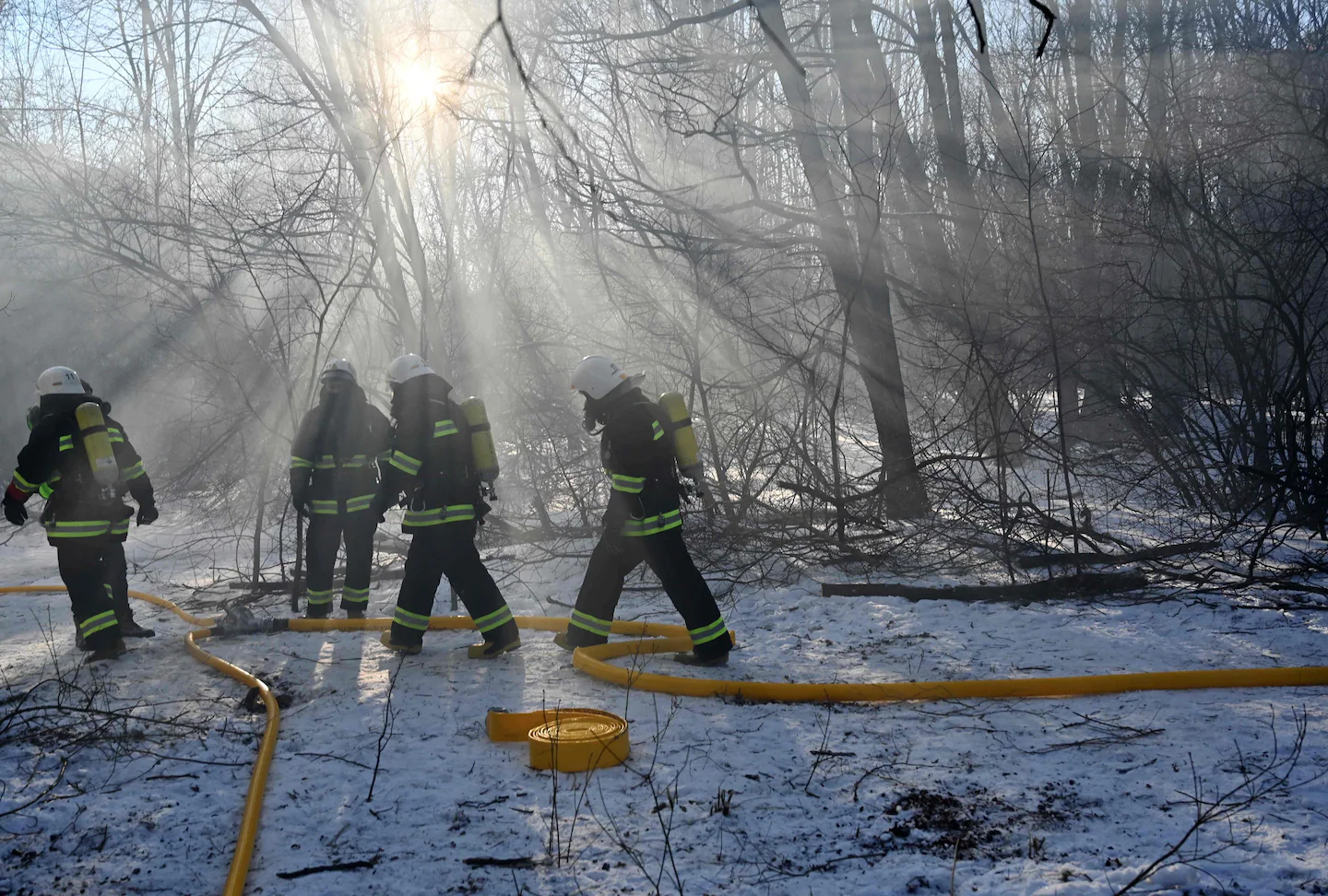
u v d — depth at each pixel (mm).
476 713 4629
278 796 3688
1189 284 9047
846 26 10781
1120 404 9250
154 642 6484
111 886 3086
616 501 5484
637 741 4188
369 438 6996
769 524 8531
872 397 9555
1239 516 8672
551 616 6906
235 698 5043
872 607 6625
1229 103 10539
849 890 2883
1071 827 3223
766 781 3707
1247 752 3748
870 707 4574
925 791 3555
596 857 3127
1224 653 5172
